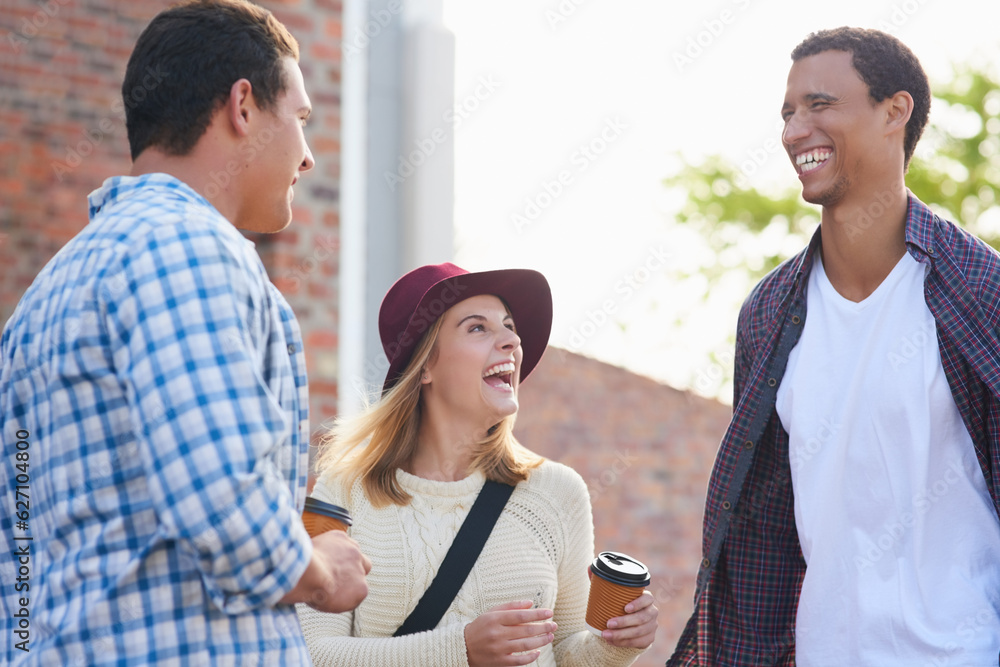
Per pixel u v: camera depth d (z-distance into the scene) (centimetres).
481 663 285
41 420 207
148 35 232
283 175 238
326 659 296
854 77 304
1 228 638
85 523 202
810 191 311
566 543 330
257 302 210
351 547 227
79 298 204
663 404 1224
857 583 296
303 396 231
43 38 653
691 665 338
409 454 334
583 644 322
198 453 190
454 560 311
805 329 321
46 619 201
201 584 202
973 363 291
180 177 229
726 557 334
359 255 693
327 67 692
